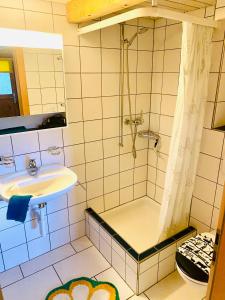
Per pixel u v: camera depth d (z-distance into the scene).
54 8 1.67
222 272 0.84
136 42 2.08
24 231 2.00
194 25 1.45
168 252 1.86
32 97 1.69
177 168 1.75
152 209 2.59
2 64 1.55
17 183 1.69
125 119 2.26
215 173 1.87
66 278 1.93
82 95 1.95
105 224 2.09
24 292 1.81
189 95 1.60
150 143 2.48
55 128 1.85
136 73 2.17
